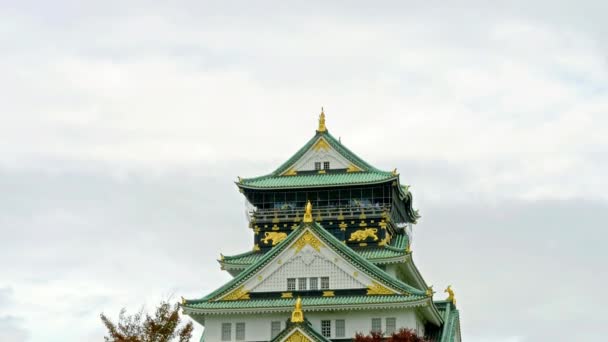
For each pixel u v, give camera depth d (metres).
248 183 120.75
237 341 102.50
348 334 101.12
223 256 115.88
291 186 119.56
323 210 117.81
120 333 95.75
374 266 102.44
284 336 93.38
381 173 119.62
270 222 118.38
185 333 96.88
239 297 103.56
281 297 102.88
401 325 100.31
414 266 114.25
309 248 104.00
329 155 122.62
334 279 102.75
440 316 109.62
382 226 115.44
